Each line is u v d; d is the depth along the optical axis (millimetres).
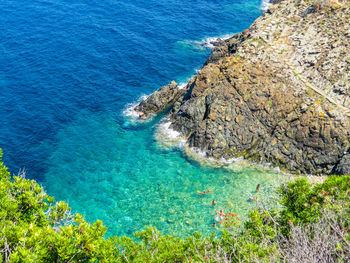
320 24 52938
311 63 48000
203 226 33938
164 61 64688
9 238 14977
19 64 61875
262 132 43531
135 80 59656
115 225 35000
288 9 58750
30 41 68500
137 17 79500
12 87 56375
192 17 80875
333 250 13227
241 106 44844
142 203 37562
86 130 49188
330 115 41312
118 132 48844
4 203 17469
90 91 56688
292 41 51875
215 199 37312
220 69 49094
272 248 15156
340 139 39906
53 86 57281
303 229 16281
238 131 43688
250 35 54656
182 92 54094
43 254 14250
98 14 80125
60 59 63906
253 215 20750
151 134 48188
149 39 71312
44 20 76312
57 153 45125
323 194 20922
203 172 41500
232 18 81250
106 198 38469
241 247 16297
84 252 15641
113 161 43938
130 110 53094
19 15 77750
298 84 45562
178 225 34375
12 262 13141
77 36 71062
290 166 41156
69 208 19672
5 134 47562
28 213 18484
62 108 52969
